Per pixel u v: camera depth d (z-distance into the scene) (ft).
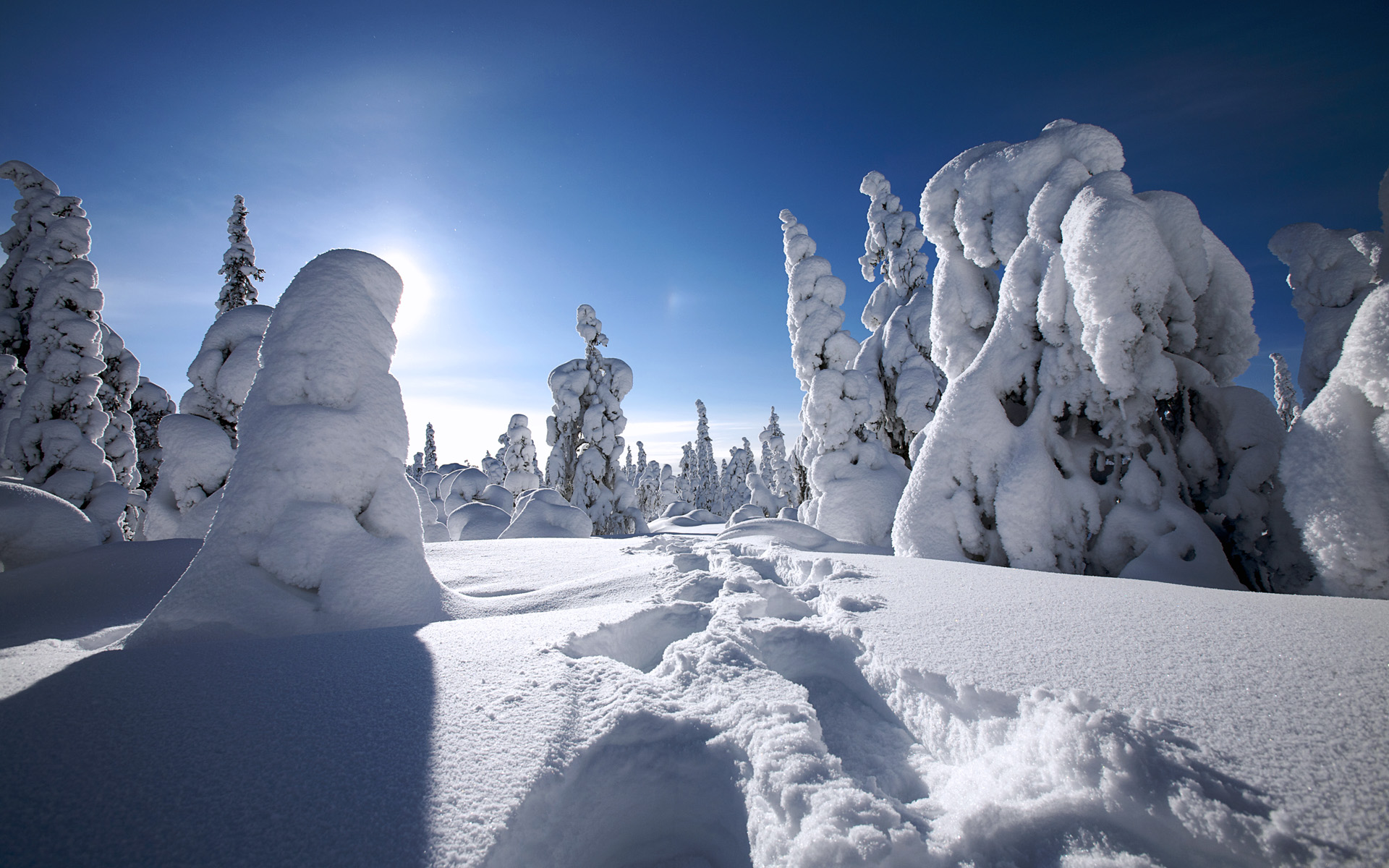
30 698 7.43
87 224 45.52
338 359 15.47
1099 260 17.76
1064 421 20.80
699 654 9.96
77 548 22.91
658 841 6.81
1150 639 8.33
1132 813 5.01
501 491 70.95
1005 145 26.09
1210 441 19.38
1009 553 18.94
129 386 56.80
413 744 6.40
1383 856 4.06
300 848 4.70
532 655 9.42
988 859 4.96
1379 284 13.20
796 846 5.17
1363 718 5.68
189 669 8.70
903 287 54.29
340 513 14.21
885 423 51.85
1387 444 11.87
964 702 7.22
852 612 11.17
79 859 4.44
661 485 156.66
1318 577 13.34
